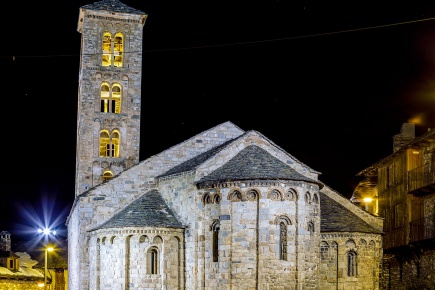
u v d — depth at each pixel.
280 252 50.62
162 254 53.38
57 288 99.88
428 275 59.81
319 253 53.12
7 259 93.31
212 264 51.62
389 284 69.69
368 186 83.25
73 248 65.81
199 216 52.56
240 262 50.06
